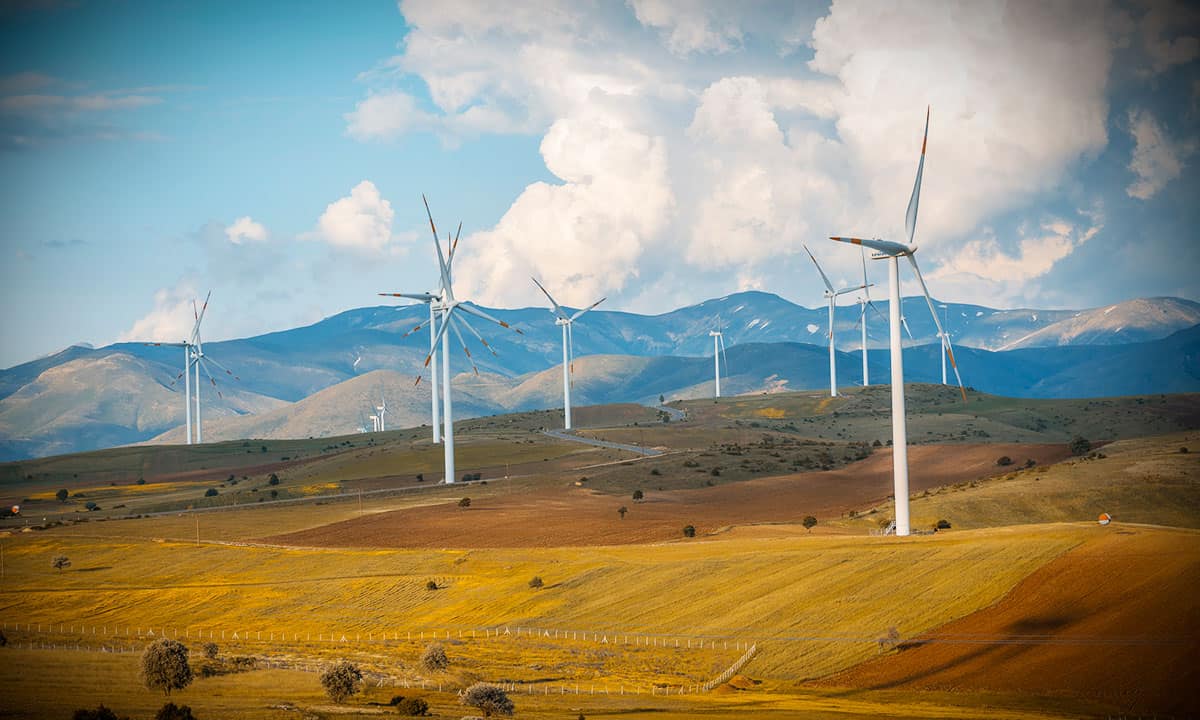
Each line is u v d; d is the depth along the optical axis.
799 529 168.50
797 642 103.69
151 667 86.31
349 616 140.75
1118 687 82.56
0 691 84.88
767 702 85.50
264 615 144.88
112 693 85.56
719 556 139.88
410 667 102.31
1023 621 98.19
